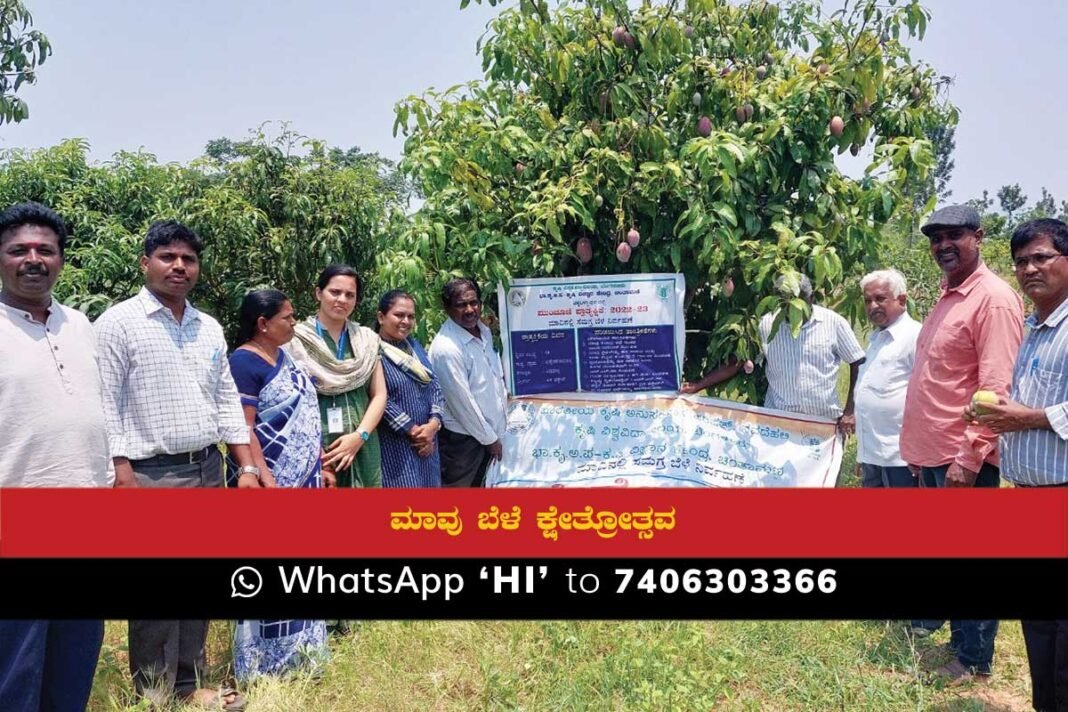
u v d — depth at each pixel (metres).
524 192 5.43
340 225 5.86
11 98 7.16
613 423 5.29
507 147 5.24
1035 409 3.03
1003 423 3.10
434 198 5.39
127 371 3.21
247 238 5.69
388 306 4.38
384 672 3.62
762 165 5.21
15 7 7.08
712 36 5.93
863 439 4.54
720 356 5.46
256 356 3.65
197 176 6.11
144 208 6.89
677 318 5.24
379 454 4.23
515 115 5.92
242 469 3.50
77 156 6.88
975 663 3.68
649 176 5.19
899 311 4.39
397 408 4.30
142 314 3.24
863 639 3.97
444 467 4.96
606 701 3.36
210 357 3.41
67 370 2.84
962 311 3.63
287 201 5.82
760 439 5.16
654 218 5.36
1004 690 3.61
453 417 4.89
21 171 6.50
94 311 5.79
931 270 9.48
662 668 3.58
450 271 5.14
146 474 3.25
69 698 2.95
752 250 5.14
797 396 5.09
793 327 4.68
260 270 6.00
